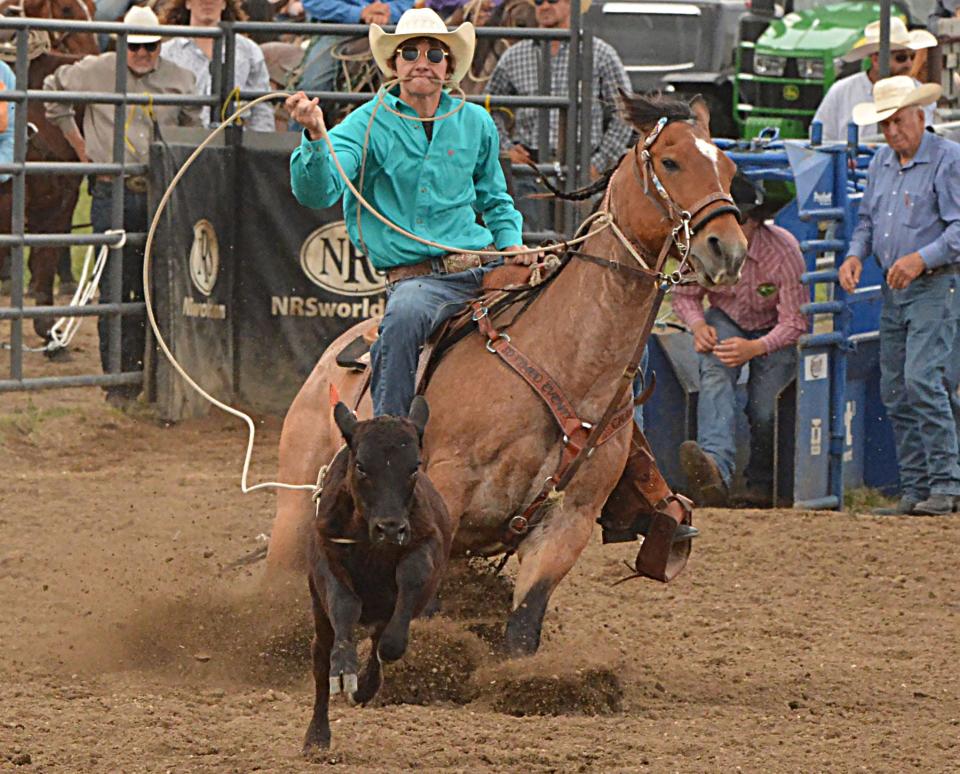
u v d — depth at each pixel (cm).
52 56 3158
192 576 1878
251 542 2078
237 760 1218
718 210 1396
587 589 1944
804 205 2381
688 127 1430
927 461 2400
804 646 1720
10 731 1280
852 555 2106
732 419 2366
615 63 2944
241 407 2908
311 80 3067
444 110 1569
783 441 2423
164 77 2970
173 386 2841
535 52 2973
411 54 1522
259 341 2908
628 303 1443
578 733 1329
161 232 2847
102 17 3688
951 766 1269
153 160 2831
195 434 2781
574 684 1427
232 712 1365
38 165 2723
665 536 1563
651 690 1507
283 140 2877
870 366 2622
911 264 2314
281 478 1658
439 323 1507
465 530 1476
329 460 1622
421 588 1180
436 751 1255
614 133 2931
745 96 4309
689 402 2439
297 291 2894
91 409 2848
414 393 1493
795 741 1334
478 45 3194
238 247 2892
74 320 3466
